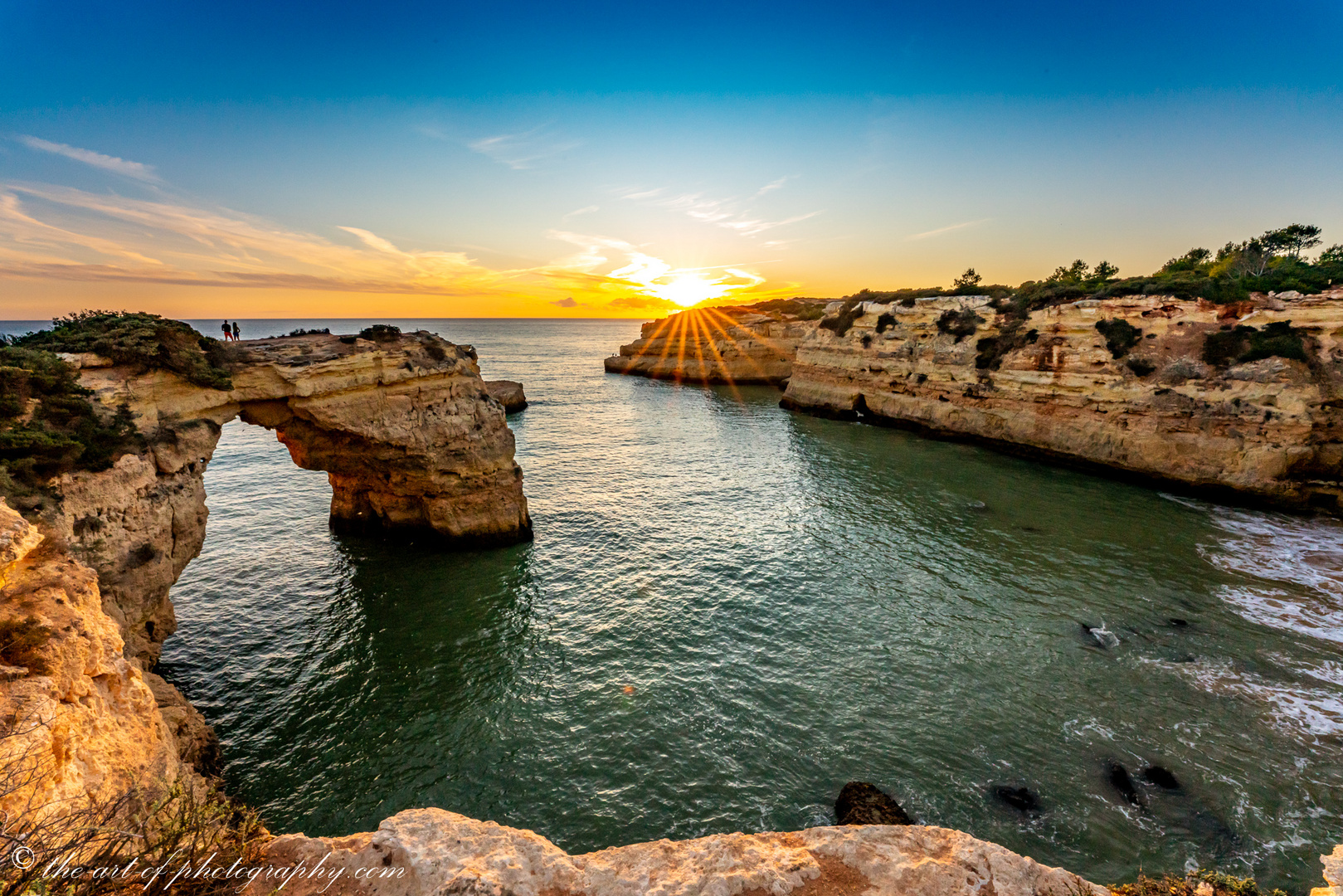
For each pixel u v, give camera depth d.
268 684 17.80
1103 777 14.10
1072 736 15.43
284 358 22.08
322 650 19.52
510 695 17.30
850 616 21.53
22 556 8.05
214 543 27.72
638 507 33.81
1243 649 19.17
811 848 7.58
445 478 26.72
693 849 7.58
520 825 12.96
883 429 56.91
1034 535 29.14
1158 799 13.44
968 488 37.25
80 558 13.42
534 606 22.50
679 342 107.75
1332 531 29.61
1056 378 43.16
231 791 13.80
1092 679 17.72
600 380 101.50
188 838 6.50
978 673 18.12
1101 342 41.06
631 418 63.81
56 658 7.25
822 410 64.69
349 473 26.75
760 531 30.06
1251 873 11.62
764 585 24.09
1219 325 37.25
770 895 6.77
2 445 12.38
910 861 7.30
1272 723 15.78
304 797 13.69
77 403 14.78
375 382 24.42
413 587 23.94
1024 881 7.07
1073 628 20.53
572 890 6.71
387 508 28.31
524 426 59.12
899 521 31.33
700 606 22.39
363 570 25.34
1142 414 38.06
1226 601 22.34
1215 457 34.69
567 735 15.68
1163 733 15.48
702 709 16.62
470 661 18.97
